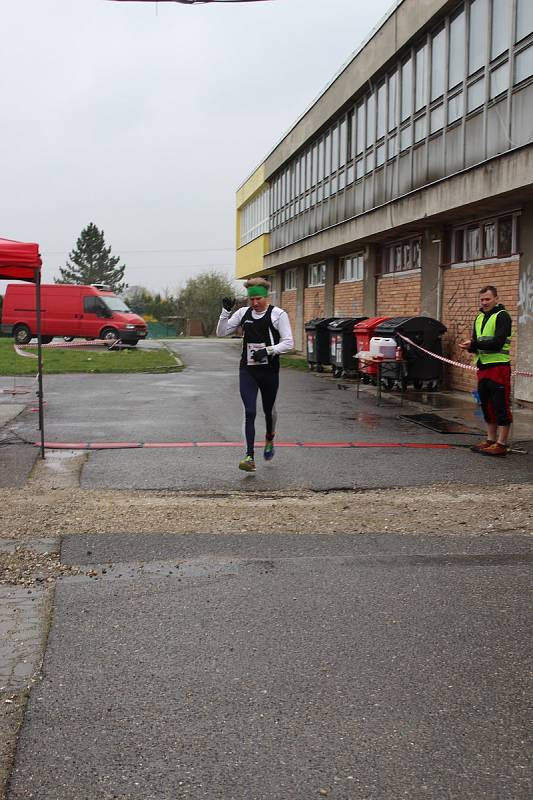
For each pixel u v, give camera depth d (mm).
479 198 13141
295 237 28641
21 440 9961
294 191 28625
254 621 4270
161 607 4469
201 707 3359
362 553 5438
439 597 4617
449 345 16344
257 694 3473
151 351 30984
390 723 3230
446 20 14805
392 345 15055
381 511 6543
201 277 69688
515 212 13641
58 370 21062
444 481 7703
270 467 8344
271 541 5699
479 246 15164
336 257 25219
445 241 16516
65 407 13406
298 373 21469
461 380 15859
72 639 4039
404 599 4586
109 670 3701
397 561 5270
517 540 5746
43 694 3473
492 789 2795
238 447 9547
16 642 4004
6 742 3092
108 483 7551
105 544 5605
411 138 16672
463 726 3207
